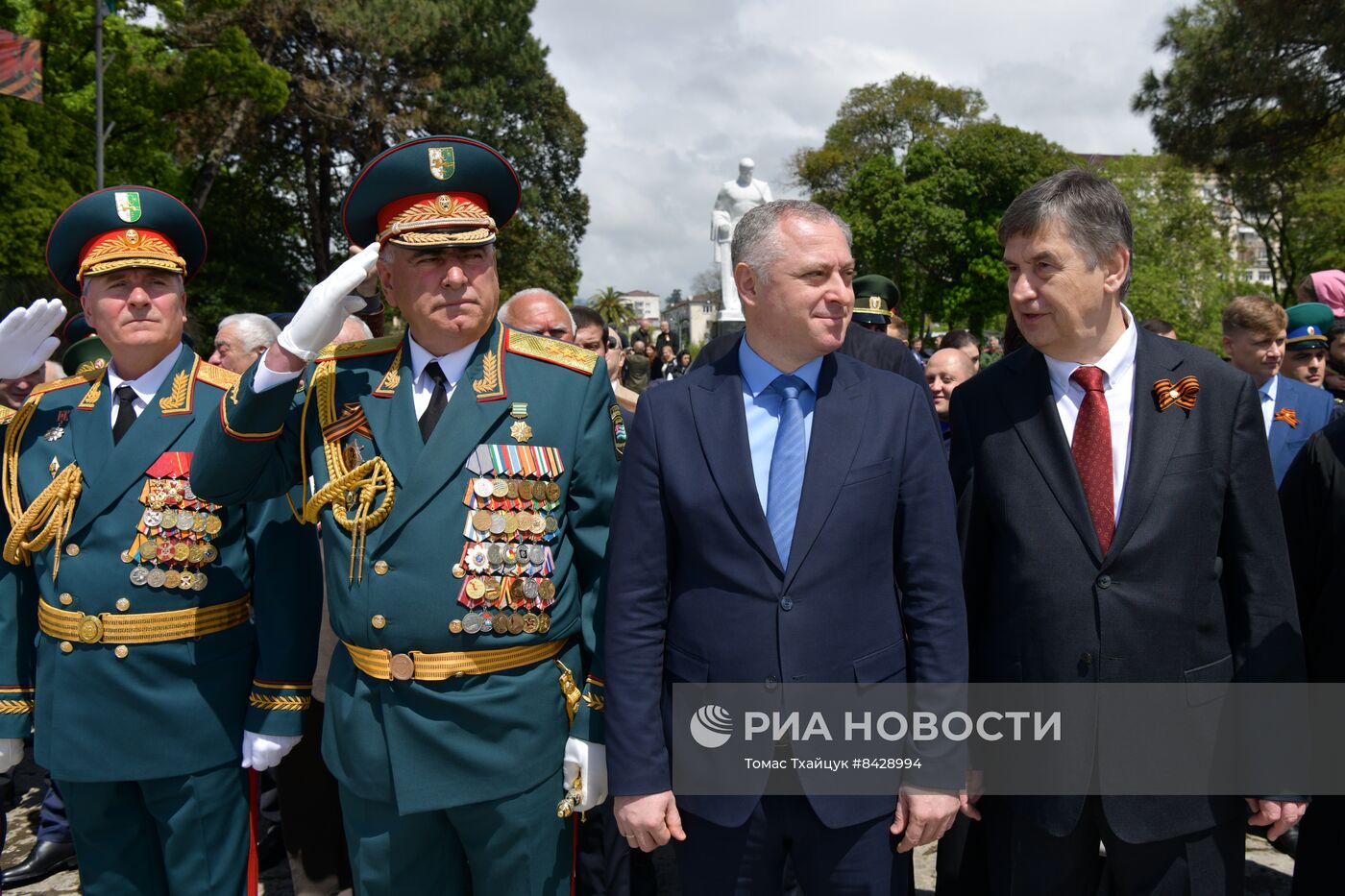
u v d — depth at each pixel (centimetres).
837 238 211
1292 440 416
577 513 240
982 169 3550
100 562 255
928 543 216
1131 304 3634
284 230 2970
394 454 229
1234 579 230
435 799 220
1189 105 1973
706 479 214
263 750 254
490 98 2753
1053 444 231
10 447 270
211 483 234
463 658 222
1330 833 256
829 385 222
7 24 1817
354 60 2609
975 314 3650
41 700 259
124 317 259
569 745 234
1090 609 222
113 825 263
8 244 1596
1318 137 1902
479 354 239
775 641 208
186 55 2172
